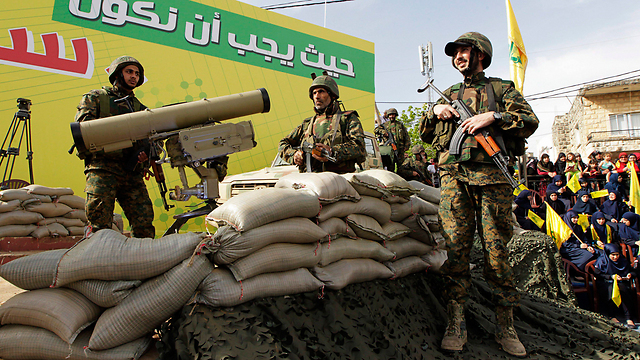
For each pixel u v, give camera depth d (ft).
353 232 8.00
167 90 23.39
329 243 7.29
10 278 5.01
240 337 5.02
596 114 66.18
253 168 26.02
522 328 8.95
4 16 19.30
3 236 12.83
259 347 4.97
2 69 19.08
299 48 29.09
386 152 20.53
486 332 8.18
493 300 7.75
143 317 5.10
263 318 5.55
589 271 16.60
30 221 13.57
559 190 23.52
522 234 14.74
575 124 74.49
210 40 25.21
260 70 27.09
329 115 10.34
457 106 7.96
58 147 20.04
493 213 7.55
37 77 19.84
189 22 24.52
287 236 6.29
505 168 7.28
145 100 22.61
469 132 7.50
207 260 5.56
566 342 8.66
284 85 28.07
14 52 19.39
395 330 7.00
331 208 7.47
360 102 32.19
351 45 31.96
